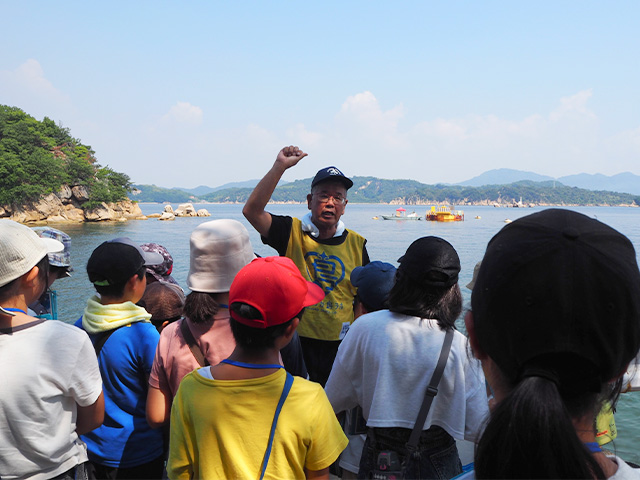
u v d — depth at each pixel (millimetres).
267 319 1812
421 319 2344
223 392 1814
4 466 1953
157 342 2668
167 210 113688
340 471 2822
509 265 908
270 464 1754
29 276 2109
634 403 8047
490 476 884
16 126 101812
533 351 876
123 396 2646
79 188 99250
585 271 848
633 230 71875
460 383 2238
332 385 2535
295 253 3576
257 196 3379
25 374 1953
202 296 2396
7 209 86625
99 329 2633
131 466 2646
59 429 2070
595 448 949
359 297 2879
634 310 866
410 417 2240
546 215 963
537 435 822
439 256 2326
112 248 2703
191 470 1869
